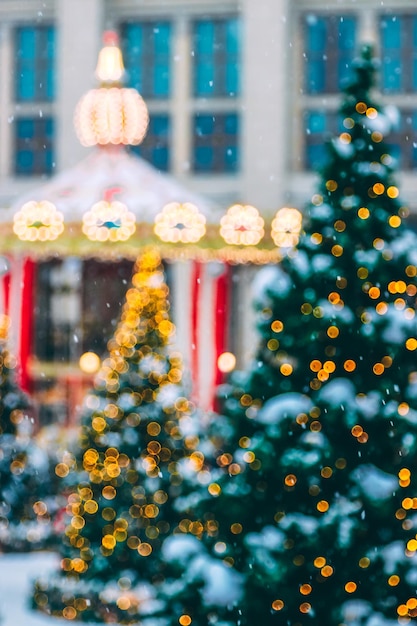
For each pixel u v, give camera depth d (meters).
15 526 22.06
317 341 12.55
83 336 28.11
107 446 17.70
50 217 25.17
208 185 39.28
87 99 26.73
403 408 12.55
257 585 12.31
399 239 12.77
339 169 12.82
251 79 38.62
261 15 38.47
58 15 39.50
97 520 17.73
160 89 40.03
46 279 31.86
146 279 18.39
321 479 12.48
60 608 18.83
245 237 25.88
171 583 13.19
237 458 12.83
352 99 12.94
